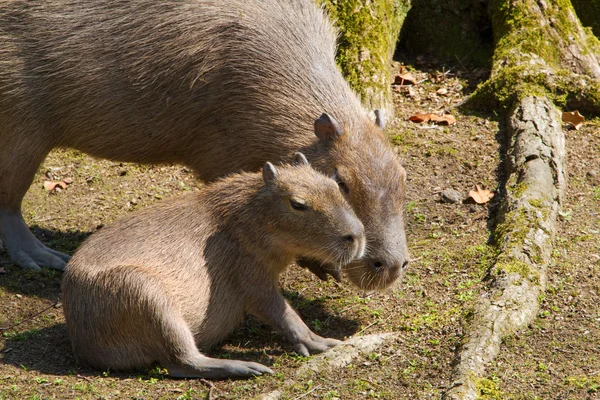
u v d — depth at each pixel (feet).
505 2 51.88
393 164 31.35
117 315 28.14
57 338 31.65
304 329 30.07
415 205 40.06
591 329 29.96
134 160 37.47
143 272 28.17
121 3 35.50
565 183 40.37
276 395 26.66
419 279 34.01
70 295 29.07
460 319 30.50
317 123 31.99
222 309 30.12
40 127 36.50
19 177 37.11
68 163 46.21
